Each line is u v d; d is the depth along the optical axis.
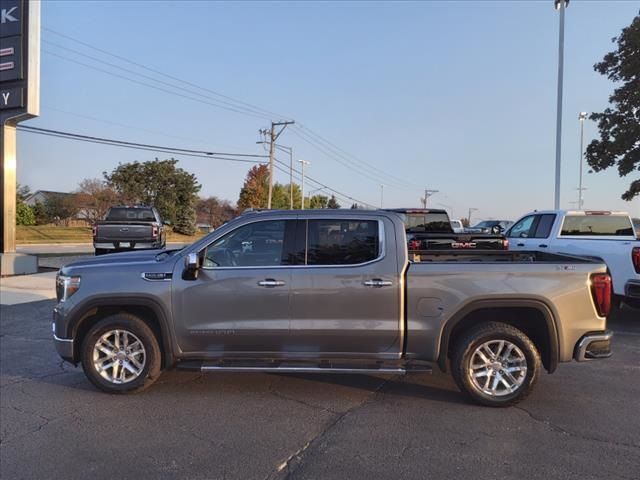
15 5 14.80
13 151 15.54
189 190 61.06
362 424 4.59
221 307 5.10
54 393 5.43
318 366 5.05
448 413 4.84
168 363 5.21
